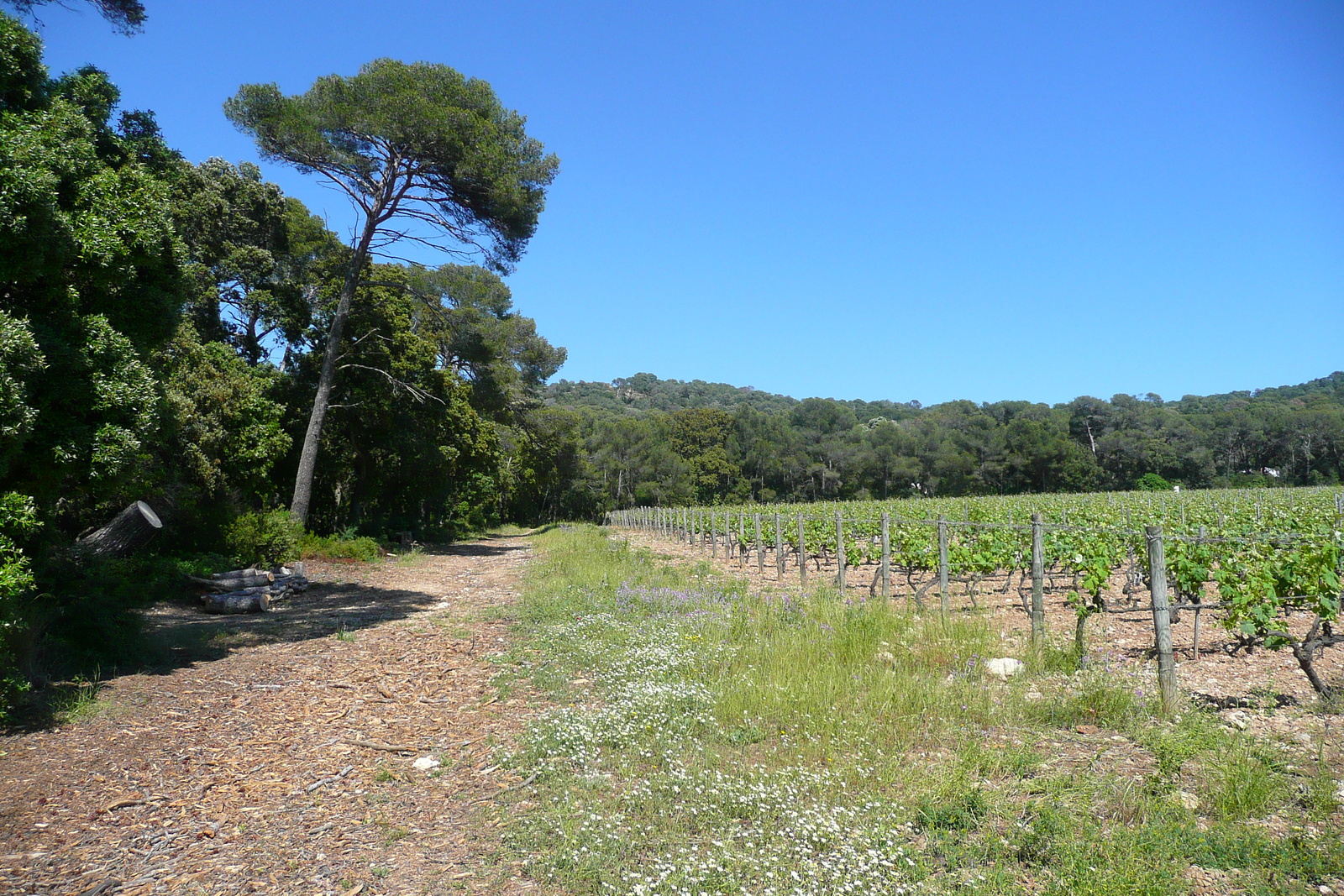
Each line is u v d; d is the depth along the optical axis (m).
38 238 6.75
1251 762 4.52
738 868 3.67
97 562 11.52
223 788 5.02
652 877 3.63
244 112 18.34
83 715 6.29
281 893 3.67
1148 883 3.24
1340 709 5.62
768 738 5.58
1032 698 6.07
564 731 5.70
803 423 96.75
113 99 10.42
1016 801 4.26
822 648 7.68
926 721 5.65
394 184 20.19
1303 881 3.34
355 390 23.78
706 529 28.61
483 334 35.50
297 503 19.80
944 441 81.12
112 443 7.25
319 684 7.70
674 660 7.73
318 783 5.09
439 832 4.33
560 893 3.59
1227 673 6.98
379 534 26.19
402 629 10.68
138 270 8.52
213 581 12.72
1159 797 4.13
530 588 14.80
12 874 3.84
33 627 7.18
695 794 4.50
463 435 29.95
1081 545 11.91
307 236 24.91
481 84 20.86
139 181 8.72
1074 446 74.12
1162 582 5.81
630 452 77.62
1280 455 71.75
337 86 18.98
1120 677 6.47
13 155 6.80
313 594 14.62
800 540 14.12
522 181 20.73
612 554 21.19
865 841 3.81
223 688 7.52
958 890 3.41
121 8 11.71
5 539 6.14
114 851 4.11
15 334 6.23
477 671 8.16
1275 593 6.68
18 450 6.45
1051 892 3.26
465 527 39.41
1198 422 76.25
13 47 7.82
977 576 13.23
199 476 16.06
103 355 7.50
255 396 17.56
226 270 21.34
